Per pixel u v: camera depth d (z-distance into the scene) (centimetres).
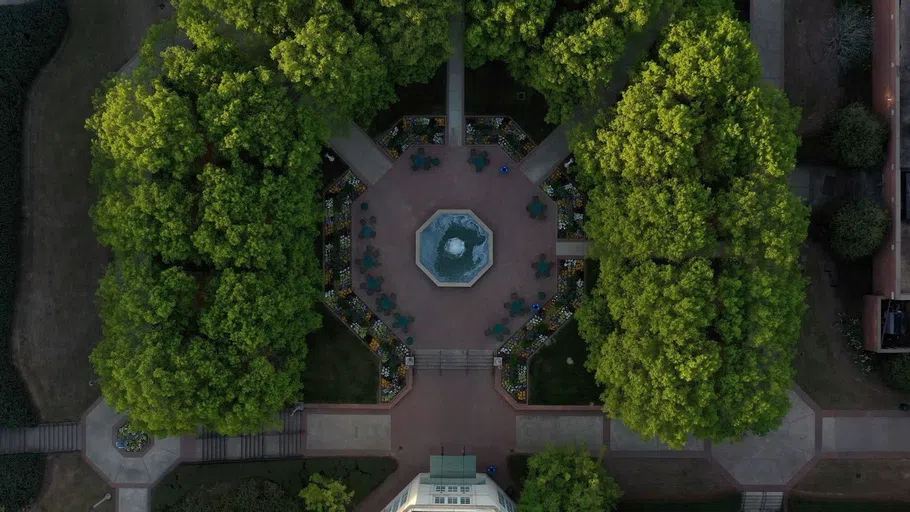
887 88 5412
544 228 5800
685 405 4756
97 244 5769
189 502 5609
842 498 5781
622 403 5056
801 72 5784
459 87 5778
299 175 4944
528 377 5806
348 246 5791
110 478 5731
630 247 4909
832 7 5775
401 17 4750
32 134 5738
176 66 4700
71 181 5750
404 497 5334
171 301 4709
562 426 5800
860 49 5616
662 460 5794
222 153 4750
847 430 5788
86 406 5756
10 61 5538
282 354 5150
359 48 4712
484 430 5797
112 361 4791
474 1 4812
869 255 5622
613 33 4750
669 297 4744
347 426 5800
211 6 4716
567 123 5409
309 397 5781
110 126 4716
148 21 5781
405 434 5800
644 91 4800
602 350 5047
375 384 5788
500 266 5797
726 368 4831
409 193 5800
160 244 4722
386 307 5756
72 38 5759
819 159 5728
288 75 4719
